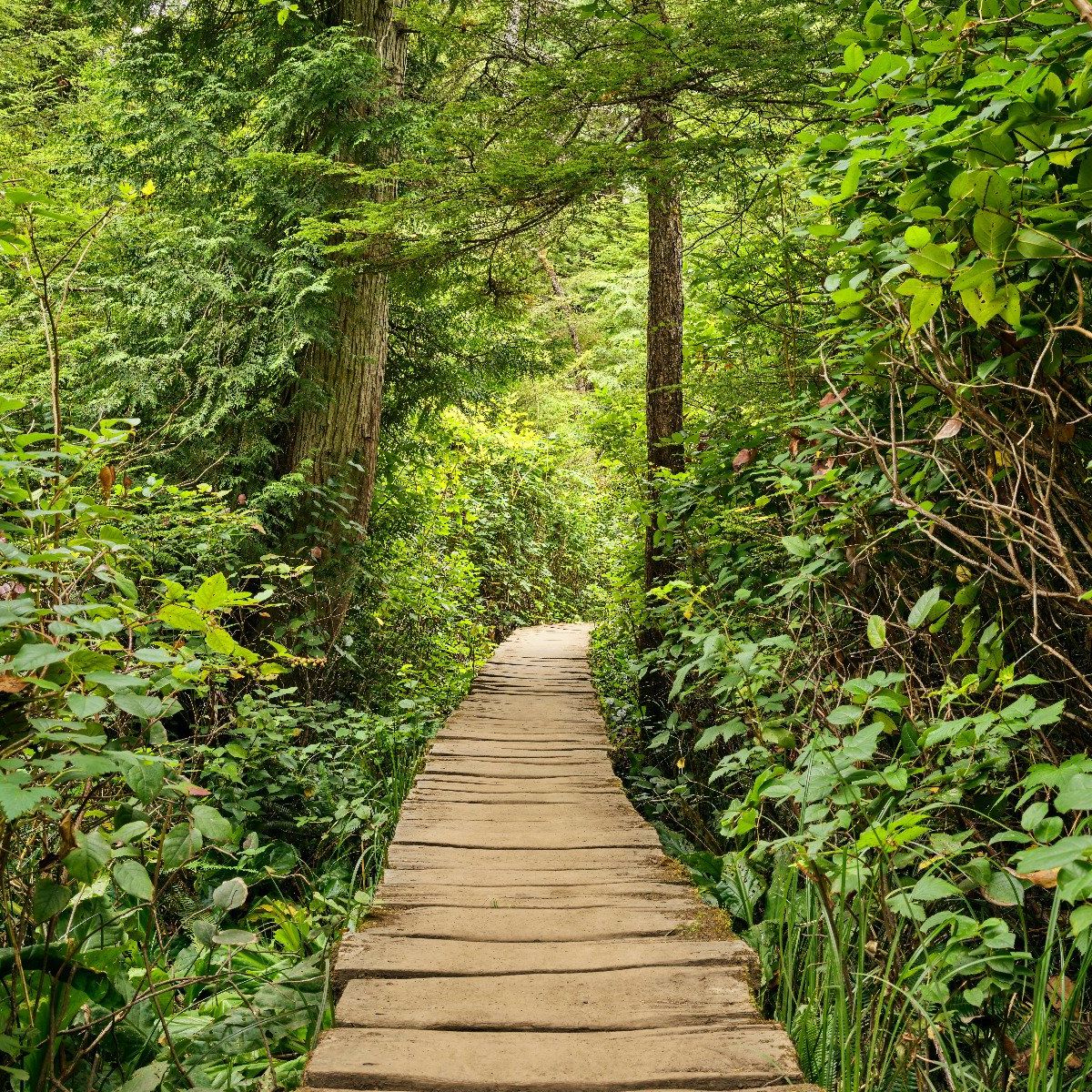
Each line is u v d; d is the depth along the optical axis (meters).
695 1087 1.98
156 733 2.33
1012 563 2.12
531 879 3.26
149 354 5.93
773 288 4.75
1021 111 1.78
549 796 4.39
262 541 6.03
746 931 3.10
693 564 5.38
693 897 3.08
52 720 1.86
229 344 5.88
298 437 6.32
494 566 12.43
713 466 5.02
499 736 5.75
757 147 4.57
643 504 5.99
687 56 4.14
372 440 6.70
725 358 5.42
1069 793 1.62
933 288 1.86
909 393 2.55
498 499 12.77
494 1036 2.16
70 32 9.62
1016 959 2.02
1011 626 2.26
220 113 6.44
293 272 5.64
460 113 4.72
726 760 3.13
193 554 5.10
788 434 4.07
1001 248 1.79
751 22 4.04
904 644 3.00
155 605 4.09
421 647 7.94
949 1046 2.39
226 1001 2.95
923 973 2.12
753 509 4.17
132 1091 2.14
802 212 5.04
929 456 2.41
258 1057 2.69
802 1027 2.35
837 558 3.00
